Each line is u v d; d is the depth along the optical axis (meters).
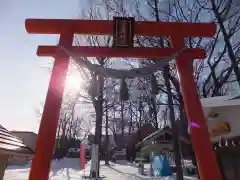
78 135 60.31
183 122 17.30
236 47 16.52
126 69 6.19
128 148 47.41
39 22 6.51
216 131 9.20
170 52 6.57
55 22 6.55
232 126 8.30
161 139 20.64
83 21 6.57
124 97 6.12
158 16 17.67
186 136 17.70
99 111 22.17
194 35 6.72
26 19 6.55
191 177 18.72
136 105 38.81
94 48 6.45
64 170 27.53
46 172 5.16
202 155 5.41
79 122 59.16
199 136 5.59
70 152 51.78
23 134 35.47
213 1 16.45
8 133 7.57
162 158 20.81
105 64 20.58
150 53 6.55
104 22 6.57
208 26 6.65
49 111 5.62
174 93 17.69
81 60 6.11
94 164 18.56
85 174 22.67
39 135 5.42
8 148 5.25
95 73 6.27
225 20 16.41
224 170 8.39
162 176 19.91
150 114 21.59
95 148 18.88
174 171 22.34
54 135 5.48
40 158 5.23
